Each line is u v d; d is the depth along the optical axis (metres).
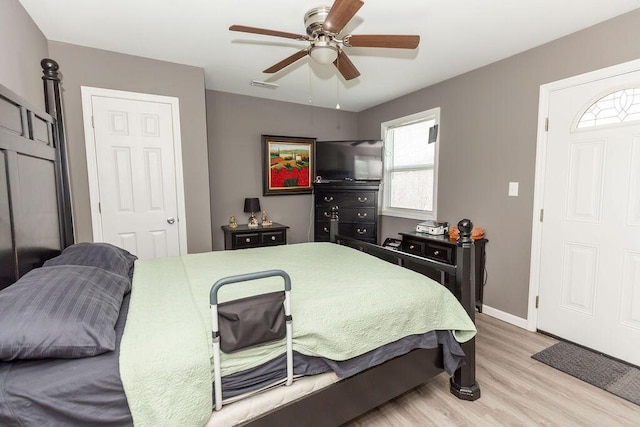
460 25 2.24
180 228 3.07
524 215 2.72
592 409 1.74
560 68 2.43
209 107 3.79
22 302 1.02
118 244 2.84
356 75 2.38
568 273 2.46
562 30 2.31
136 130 2.84
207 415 1.10
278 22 2.23
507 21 2.19
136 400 0.98
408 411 1.74
